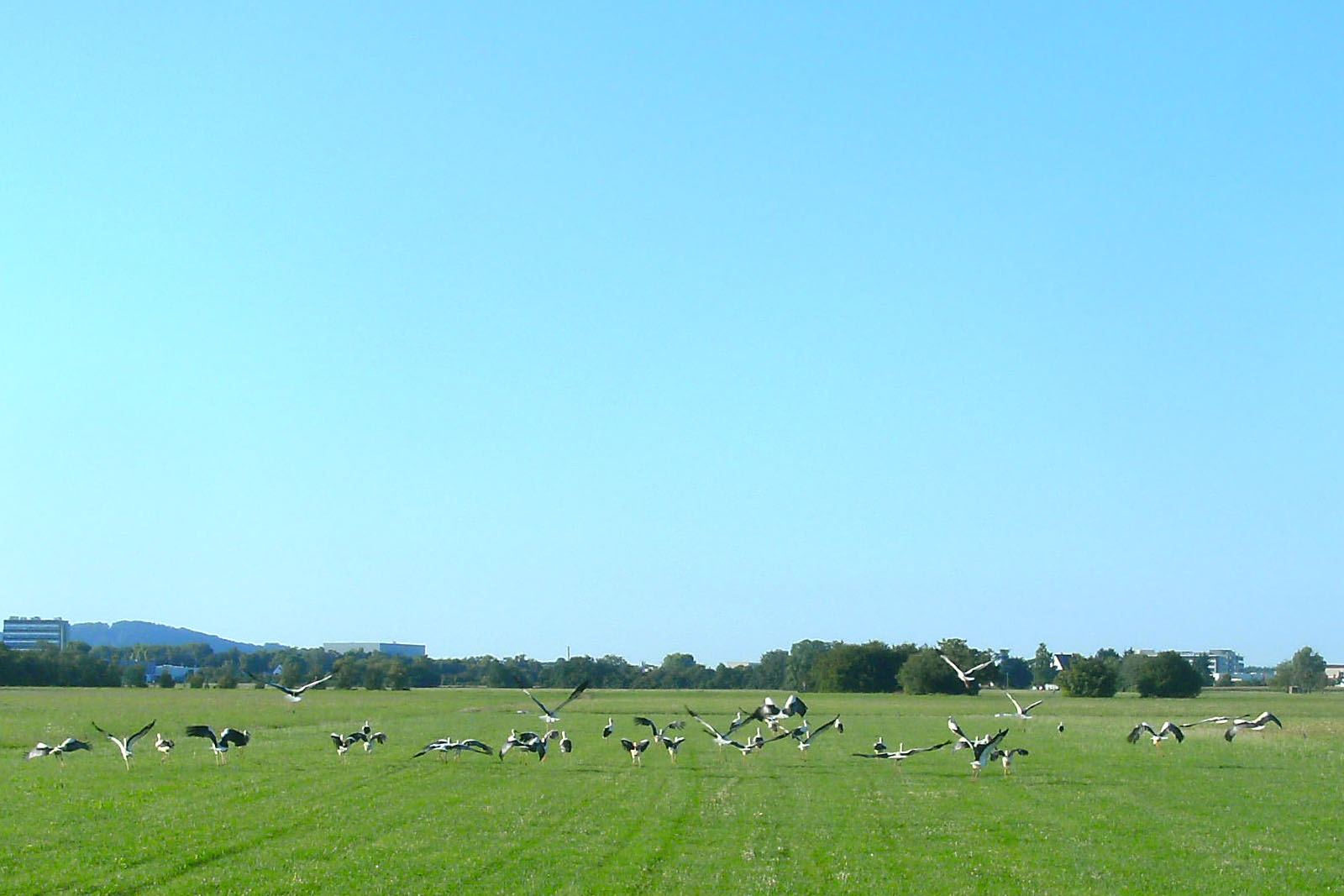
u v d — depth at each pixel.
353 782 48.25
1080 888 29.33
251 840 34.72
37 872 30.14
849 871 30.98
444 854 32.59
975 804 43.28
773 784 48.69
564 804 42.06
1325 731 85.94
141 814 39.31
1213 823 39.19
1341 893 28.91
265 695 160.88
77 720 90.62
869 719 105.88
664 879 29.62
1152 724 94.19
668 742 58.59
